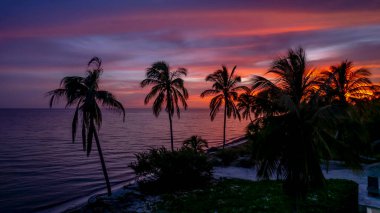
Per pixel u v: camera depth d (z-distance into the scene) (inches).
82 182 1407.5
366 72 1143.0
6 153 2428.6
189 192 751.7
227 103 1540.4
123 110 842.2
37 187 1317.7
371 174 874.1
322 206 551.5
